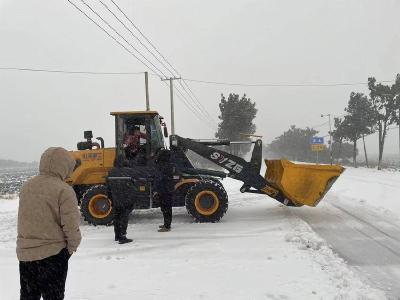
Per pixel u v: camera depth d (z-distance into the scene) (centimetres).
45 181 335
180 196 909
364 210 977
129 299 435
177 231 778
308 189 877
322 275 492
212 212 856
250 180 920
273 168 1009
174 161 932
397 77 3688
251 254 597
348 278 477
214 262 564
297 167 890
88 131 1013
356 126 4369
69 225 329
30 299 329
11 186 2703
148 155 900
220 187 860
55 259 329
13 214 1120
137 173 858
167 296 440
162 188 778
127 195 701
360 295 424
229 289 455
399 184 1752
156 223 880
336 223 816
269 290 447
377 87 3719
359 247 625
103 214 884
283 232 735
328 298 418
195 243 677
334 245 641
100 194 883
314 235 693
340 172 861
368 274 500
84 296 447
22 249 326
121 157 899
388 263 541
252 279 486
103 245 685
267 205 1100
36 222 326
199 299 429
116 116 909
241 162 926
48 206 328
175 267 547
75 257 612
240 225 816
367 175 2517
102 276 516
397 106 3609
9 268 565
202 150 937
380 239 674
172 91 3366
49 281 329
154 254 618
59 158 343
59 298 335
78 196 977
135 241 706
